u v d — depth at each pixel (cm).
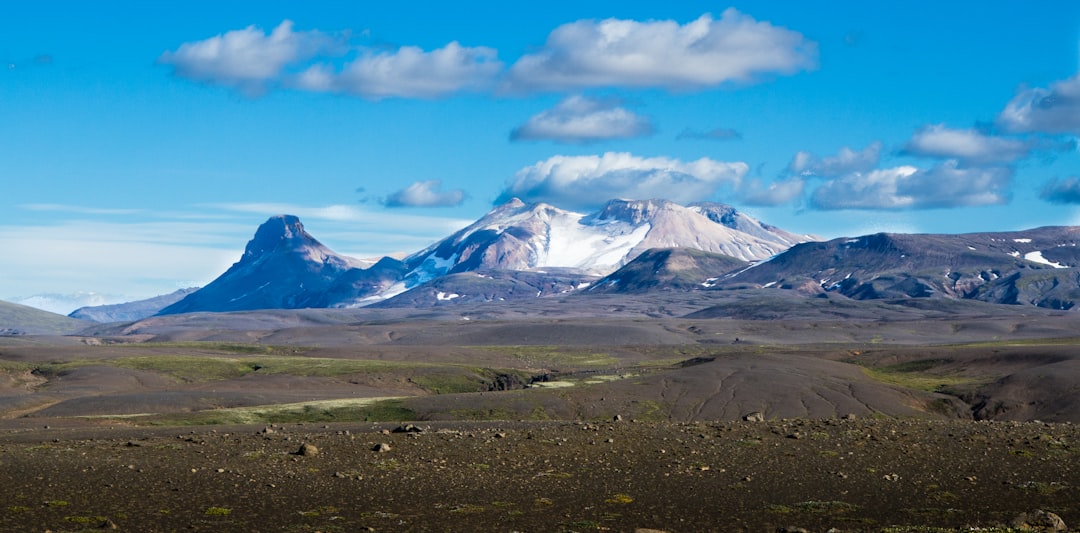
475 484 4403
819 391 12200
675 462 4884
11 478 4559
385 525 3616
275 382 16988
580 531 3509
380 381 17488
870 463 4800
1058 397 11469
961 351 16600
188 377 18312
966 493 4112
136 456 5234
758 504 3972
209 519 3712
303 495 4166
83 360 19812
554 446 5334
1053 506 3834
